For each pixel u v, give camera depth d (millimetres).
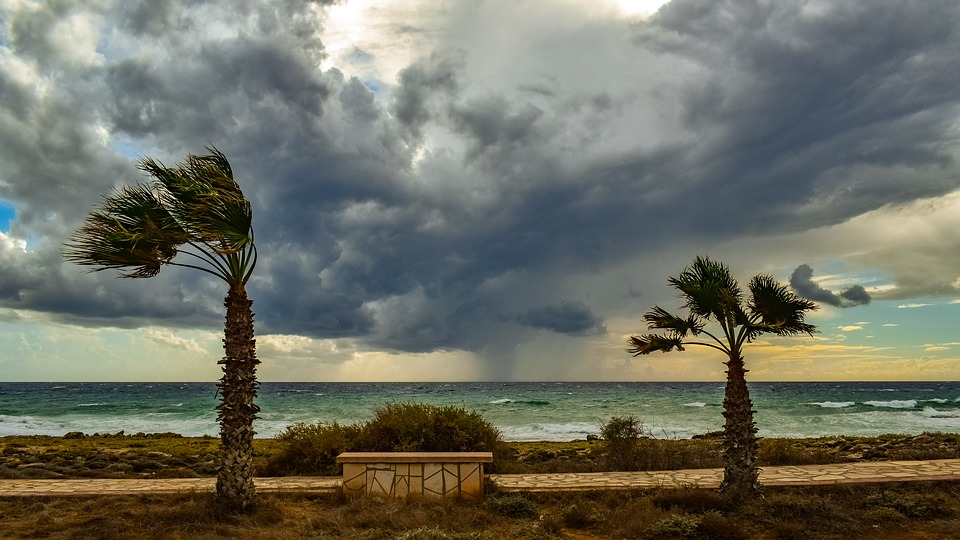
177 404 67250
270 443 26453
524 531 9812
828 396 79375
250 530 9508
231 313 10555
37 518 10320
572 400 71688
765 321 10969
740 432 11203
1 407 63094
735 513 10453
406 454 11867
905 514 10383
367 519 10078
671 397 79188
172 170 10336
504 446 17391
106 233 9875
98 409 60188
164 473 15930
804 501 10641
